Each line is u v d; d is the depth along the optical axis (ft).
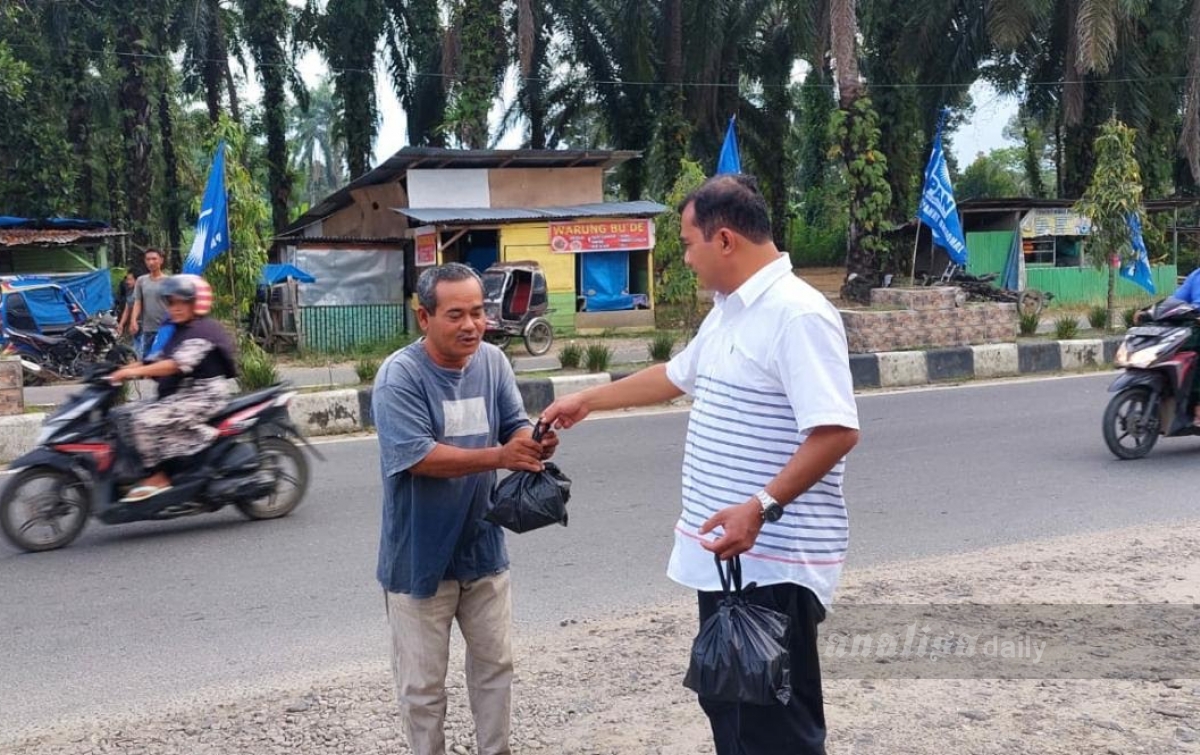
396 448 9.93
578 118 122.21
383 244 74.23
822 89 134.00
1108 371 49.52
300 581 19.66
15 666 15.64
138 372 22.35
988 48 90.63
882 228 72.49
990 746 11.62
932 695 13.01
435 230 71.51
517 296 65.41
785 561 8.59
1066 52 83.76
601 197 80.74
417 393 10.14
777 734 8.89
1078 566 18.63
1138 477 27.37
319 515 24.64
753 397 8.59
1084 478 27.30
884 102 89.56
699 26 94.12
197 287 23.17
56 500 22.03
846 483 27.02
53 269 76.48
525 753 11.87
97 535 23.27
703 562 8.98
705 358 9.11
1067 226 91.40
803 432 8.32
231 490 22.90
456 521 10.21
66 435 21.91
